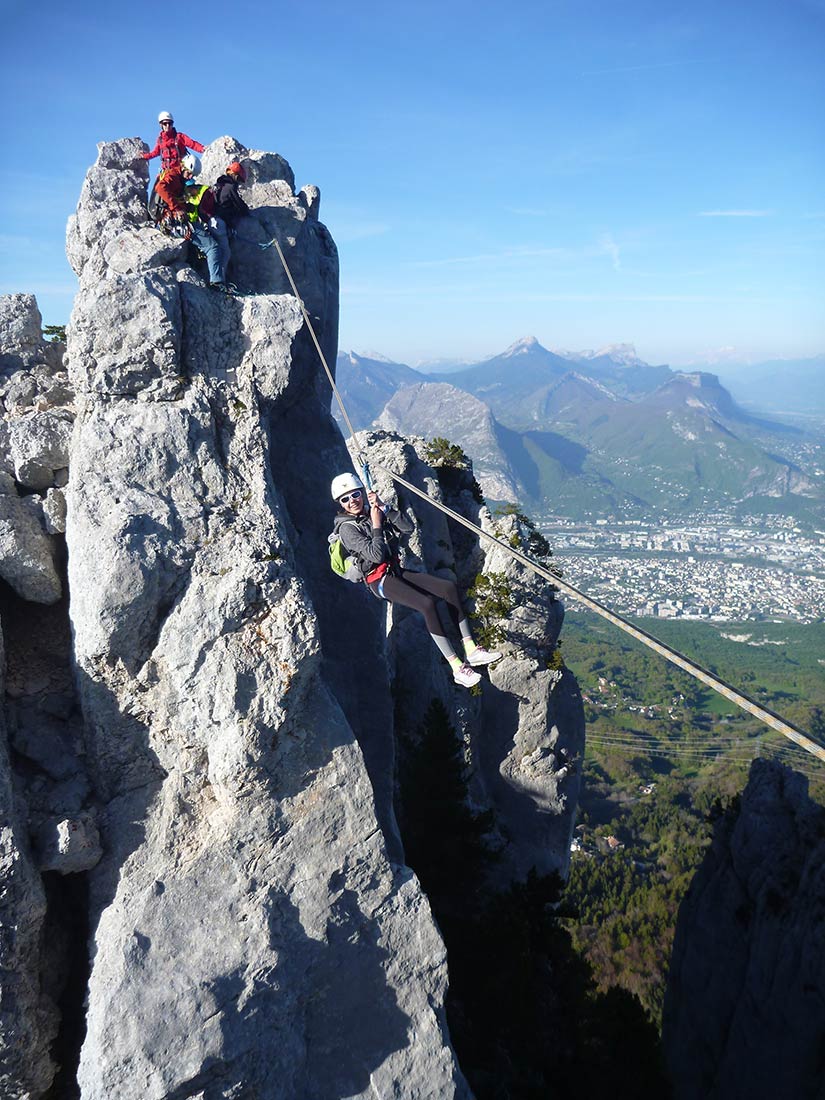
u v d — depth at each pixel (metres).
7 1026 10.70
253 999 11.66
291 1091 11.80
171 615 12.74
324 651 18.17
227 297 16.38
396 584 9.54
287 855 12.76
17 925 10.90
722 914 30.17
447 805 26.19
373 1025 12.81
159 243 16.11
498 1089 18.38
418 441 44.88
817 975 22.88
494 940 22.73
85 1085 10.69
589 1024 24.05
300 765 13.00
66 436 14.48
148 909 11.77
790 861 27.50
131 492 13.45
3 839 10.98
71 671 13.50
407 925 13.33
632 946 59.62
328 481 19.33
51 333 17.92
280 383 15.89
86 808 12.43
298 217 20.66
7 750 12.09
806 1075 22.20
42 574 13.62
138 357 14.55
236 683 12.43
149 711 12.80
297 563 17.91
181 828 12.59
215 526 13.59
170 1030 10.95
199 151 17.34
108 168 18.16
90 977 11.44
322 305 21.34
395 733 32.47
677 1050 30.53
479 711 36.75
